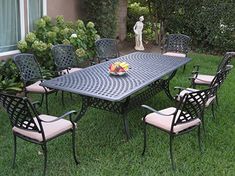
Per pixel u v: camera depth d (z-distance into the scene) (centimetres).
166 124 312
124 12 887
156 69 425
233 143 358
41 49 528
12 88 478
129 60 477
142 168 310
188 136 370
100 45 556
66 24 624
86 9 726
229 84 552
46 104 425
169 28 881
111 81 370
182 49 630
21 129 292
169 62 466
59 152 336
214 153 337
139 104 408
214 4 784
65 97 490
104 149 344
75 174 299
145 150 335
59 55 484
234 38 791
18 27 558
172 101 482
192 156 331
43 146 288
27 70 430
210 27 804
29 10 577
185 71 632
